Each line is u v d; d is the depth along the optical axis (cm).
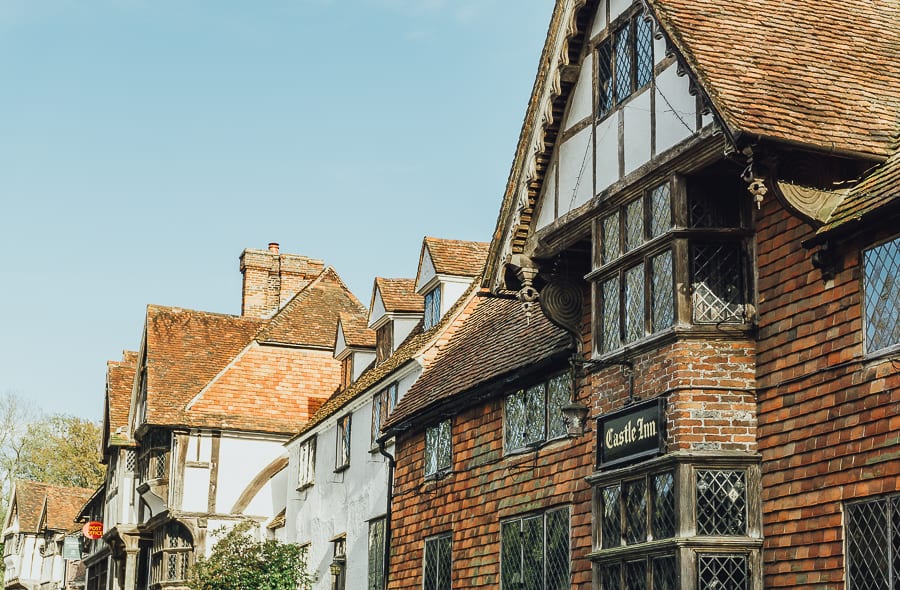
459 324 2317
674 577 1192
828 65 1214
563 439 1599
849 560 1076
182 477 3388
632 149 1332
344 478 2666
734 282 1245
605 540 1334
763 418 1205
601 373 1386
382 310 2755
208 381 3594
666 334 1239
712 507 1194
